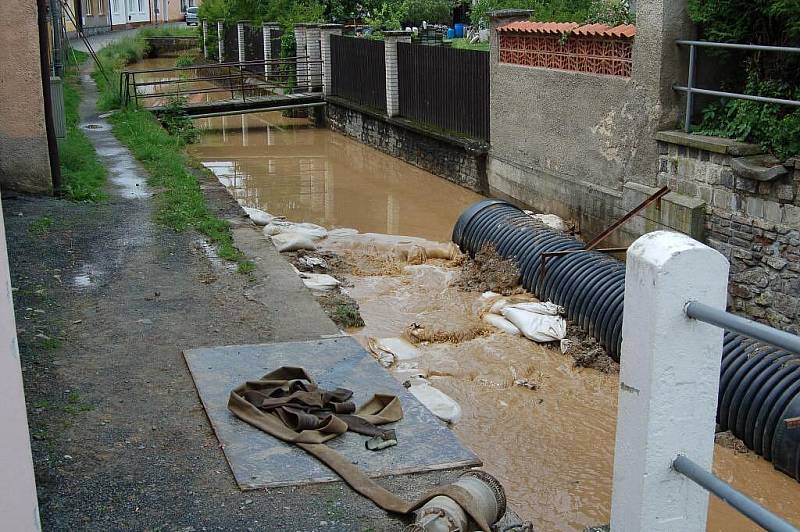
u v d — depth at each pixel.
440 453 4.55
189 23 54.31
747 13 9.33
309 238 11.28
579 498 5.84
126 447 4.58
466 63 15.60
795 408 6.23
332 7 30.75
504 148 14.34
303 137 21.75
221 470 4.36
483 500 3.80
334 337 6.28
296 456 4.48
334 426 4.66
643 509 2.32
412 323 8.76
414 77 17.81
